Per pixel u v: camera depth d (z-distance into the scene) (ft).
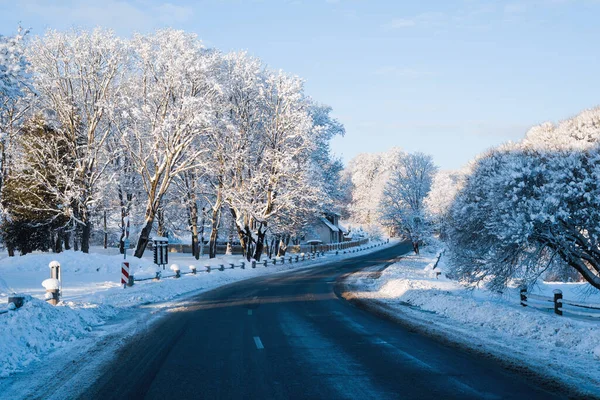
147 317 61.05
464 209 76.84
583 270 71.00
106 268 126.11
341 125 234.79
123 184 175.52
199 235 237.04
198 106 146.30
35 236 164.86
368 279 128.16
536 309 72.33
